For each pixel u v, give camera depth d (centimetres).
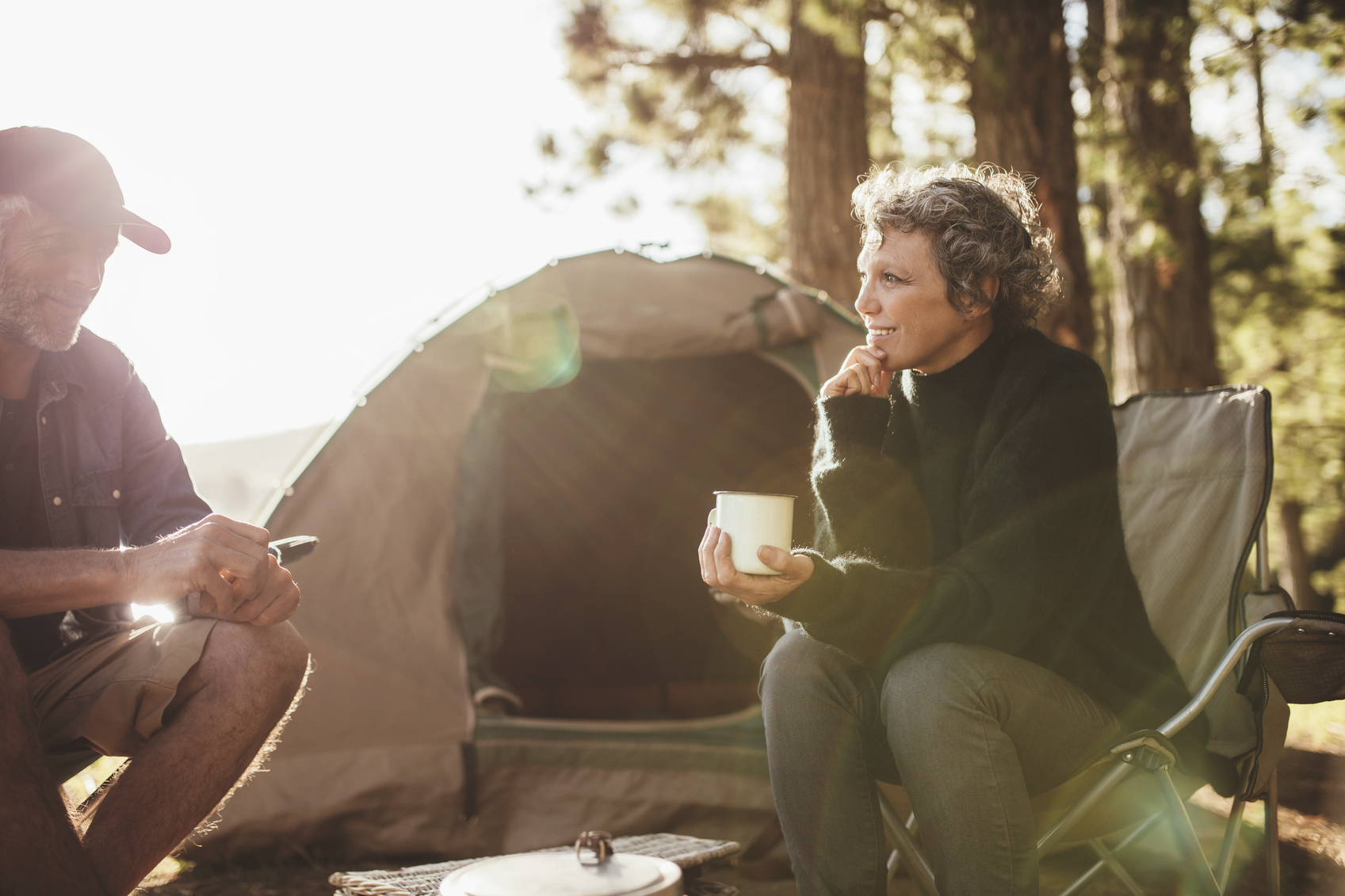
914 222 173
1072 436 163
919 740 149
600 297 342
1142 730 158
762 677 168
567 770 289
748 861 276
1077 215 565
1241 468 217
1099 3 691
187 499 204
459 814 287
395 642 298
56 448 190
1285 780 323
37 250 168
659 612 467
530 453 464
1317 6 501
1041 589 155
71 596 154
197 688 162
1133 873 250
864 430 182
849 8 568
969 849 146
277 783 283
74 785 221
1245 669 167
